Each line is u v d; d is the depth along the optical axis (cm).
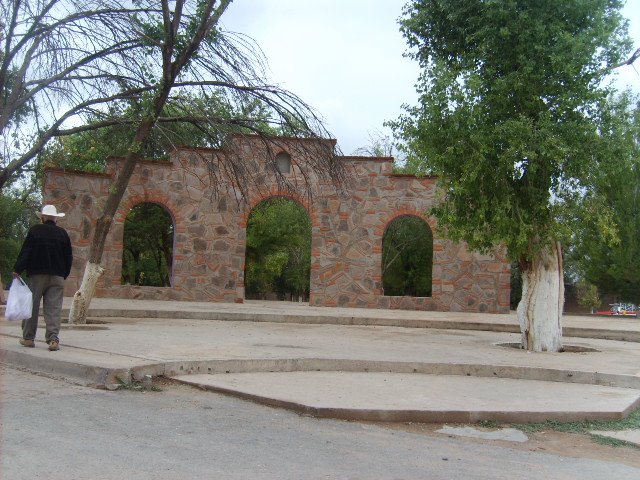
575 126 1170
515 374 983
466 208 1286
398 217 2219
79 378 774
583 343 1541
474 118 1197
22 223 3197
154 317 1662
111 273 2134
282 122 1377
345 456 573
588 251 2927
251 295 4259
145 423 621
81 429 582
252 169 2158
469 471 560
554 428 732
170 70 1277
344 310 2016
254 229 3328
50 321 899
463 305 2172
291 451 573
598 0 1192
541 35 1190
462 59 1296
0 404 645
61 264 907
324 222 2203
